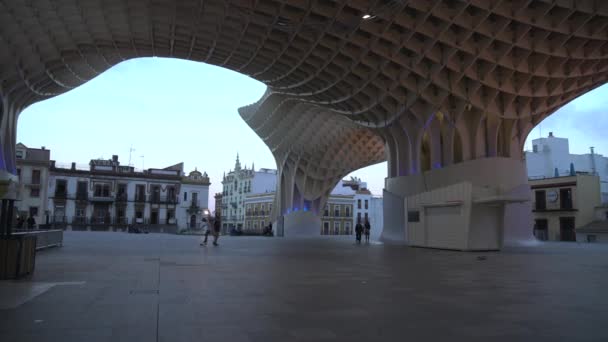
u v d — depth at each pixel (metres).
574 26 22.83
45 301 6.85
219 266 12.79
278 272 11.45
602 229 46.44
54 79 32.97
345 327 5.44
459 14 22.44
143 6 24.50
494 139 29.70
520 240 29.08
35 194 63.72
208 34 27.98
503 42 24.72
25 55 27.91
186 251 19.48
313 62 29.66
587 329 5.44
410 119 32.75
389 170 35.78
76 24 26.39
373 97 32.28
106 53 31.45
